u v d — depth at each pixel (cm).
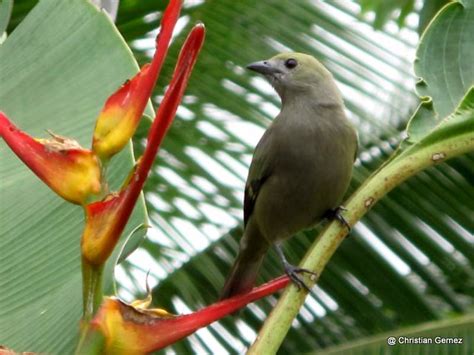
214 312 306
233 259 696
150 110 438
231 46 743
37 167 293
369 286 670
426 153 363
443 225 677
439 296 661
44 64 484
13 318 396
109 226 288
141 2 743
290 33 751
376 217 684
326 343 653
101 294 296
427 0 743
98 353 294
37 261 412
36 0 701
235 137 723
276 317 337
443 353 636
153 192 699
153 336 298
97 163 296
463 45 417
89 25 488
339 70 739
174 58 733
